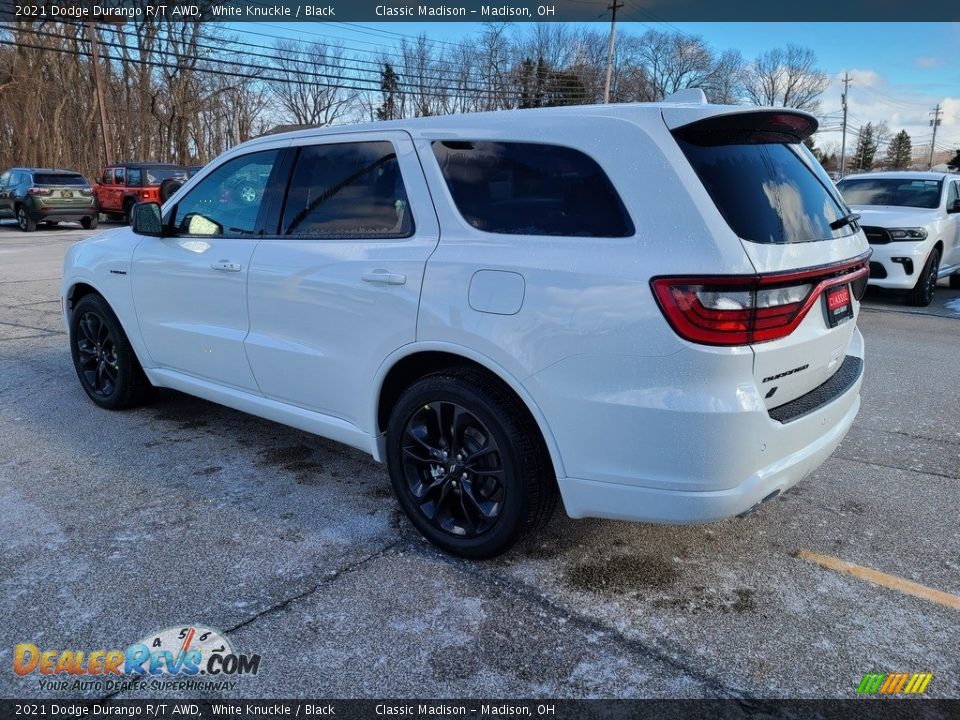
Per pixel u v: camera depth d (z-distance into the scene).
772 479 2.49
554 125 2.65
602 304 2.40
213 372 3.93
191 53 34.75
